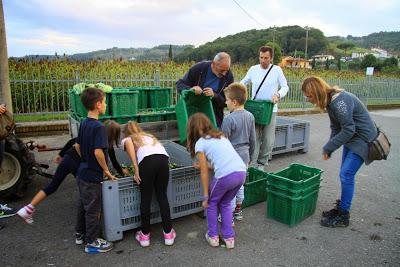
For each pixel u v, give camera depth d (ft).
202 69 15.35
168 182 11.78
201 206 13.07
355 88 57.52
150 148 11.15
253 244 11.45
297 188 12.22
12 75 28.32
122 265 10.11
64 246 11.10
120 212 11.23
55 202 14.47
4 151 13.75
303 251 11.05
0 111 13.17
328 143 12.20
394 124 40.68
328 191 16.56
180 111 14.69
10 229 12.15
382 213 14.10
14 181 14.20
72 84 30.42
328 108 12.12
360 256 10.80
